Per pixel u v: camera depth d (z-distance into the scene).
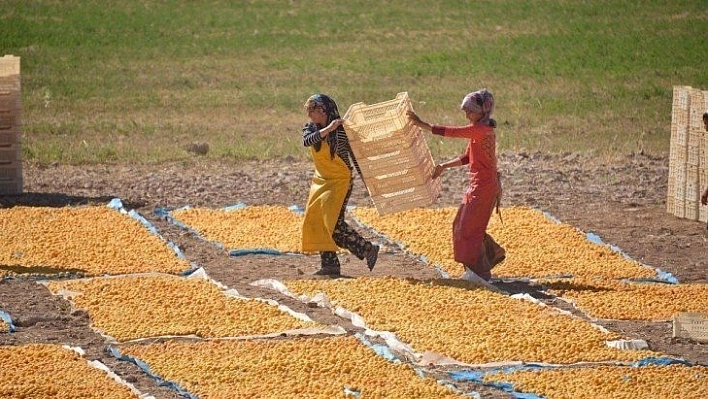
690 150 61.09
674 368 36.91
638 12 161.38
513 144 85.00
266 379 35.25
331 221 47.88
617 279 49.34
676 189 62.19
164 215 60.12
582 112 102.38
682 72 124.75
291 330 40.34
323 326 40.78
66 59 129.50
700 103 60.12
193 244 54.41
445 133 46.53
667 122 97.44
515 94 112.94
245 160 77.69
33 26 147.25
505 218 59.72
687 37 144.62
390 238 55.53
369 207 62.16
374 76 124.62
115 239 53.94
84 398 33.28
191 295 44.69
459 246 47.34
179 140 86.88
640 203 65.44
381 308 43.06
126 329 40.34
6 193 64.56
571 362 37.53
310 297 45.00
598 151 81.44
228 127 94.12
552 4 169.25
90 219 58.00
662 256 53.91
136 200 63.81
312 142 47.69
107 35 144.75
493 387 35.25
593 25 153.50
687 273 50.88
